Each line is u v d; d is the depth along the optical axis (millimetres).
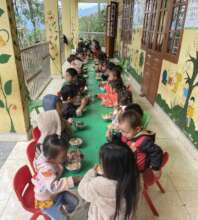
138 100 4508
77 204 1441
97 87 3014
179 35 2969
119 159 921
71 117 1942
